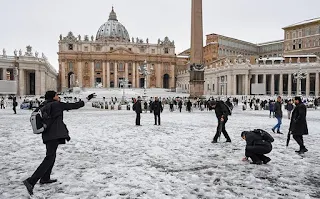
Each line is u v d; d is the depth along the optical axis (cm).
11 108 3944
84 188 576
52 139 570
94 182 612
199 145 1020
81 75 12112
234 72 7038
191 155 864
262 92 5841
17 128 1518
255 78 7075
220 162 781
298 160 808
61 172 685
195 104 3650
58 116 585
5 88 5016
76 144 1038
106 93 7712
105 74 12262
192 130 1428
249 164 763
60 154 877
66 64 12044
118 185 593
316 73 6234
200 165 750
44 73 8175
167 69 13000
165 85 13300
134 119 2094
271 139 764
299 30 8844
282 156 856
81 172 685
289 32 9200
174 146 1001
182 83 11869
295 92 7125
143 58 12556
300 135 895
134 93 7938
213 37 10606
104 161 790
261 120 2025
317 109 3697
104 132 1355
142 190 562
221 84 7694
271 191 564
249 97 5866
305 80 7056
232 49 11088
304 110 882
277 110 1339
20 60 7519
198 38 3616
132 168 717
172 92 9012
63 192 556
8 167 730
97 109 3819
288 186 593
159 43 13100
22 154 876
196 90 3712
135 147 983
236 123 1789
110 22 14825
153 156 848
